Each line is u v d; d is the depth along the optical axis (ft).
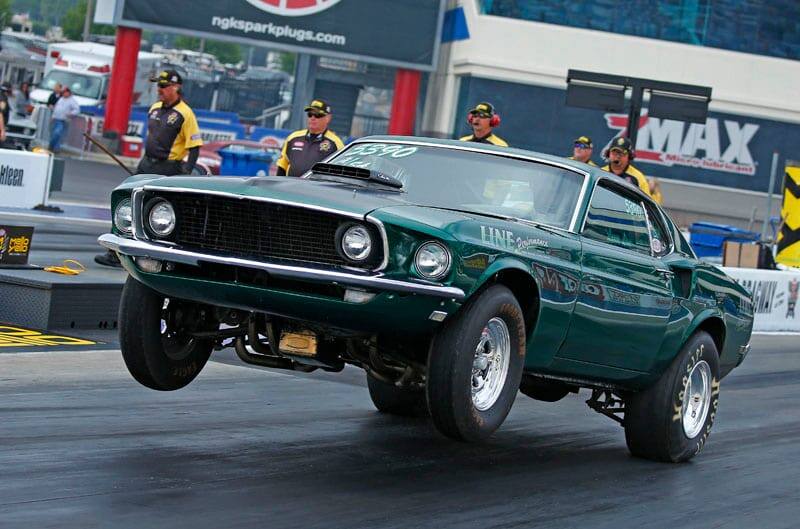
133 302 23.54
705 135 149.48
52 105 129.70
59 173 74.64
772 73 149.59
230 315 24.48
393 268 20.83
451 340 21.38
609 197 26.25
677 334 27.40
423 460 24.44
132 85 138.51
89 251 56.13
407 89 144.66
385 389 28.68
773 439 32.37
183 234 22.18
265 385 31.42
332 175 24.04
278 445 24.18
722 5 148.66
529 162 25.76
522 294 23.29
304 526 18.34
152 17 136.87
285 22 139.64
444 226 21.15
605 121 147.95
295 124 175.73
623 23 147.95
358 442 25.48
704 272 28.68
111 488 19.40
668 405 27.30
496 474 24.00
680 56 148.46
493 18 146.92
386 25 141.38
